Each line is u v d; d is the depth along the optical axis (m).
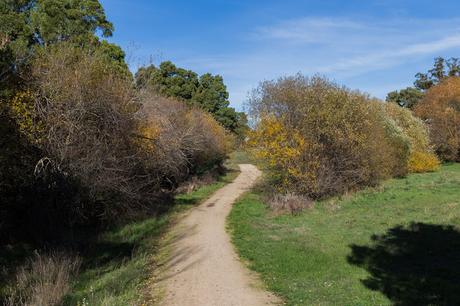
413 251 12.55
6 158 12.90
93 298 8.80
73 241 14.19
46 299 8.42
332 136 23.03
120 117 17.48
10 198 13.84
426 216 16.70
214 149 38.66
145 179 22.28
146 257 13.25
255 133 23.69
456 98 46.12
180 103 36.62
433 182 26.86
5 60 13.86
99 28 31.56
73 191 15.27
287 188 23.34
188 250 14.17
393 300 8.80
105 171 16.19
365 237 14.54
